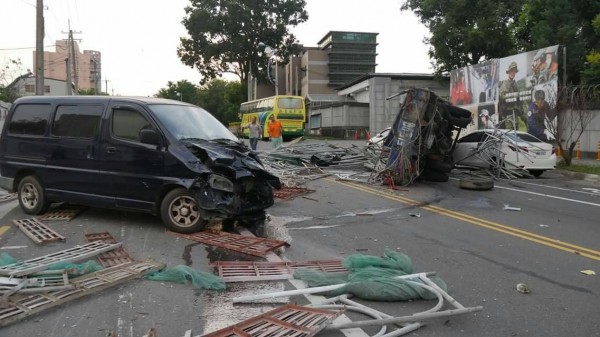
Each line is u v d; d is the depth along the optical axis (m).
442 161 13.99
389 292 4.82
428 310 4.56
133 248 6.46
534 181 15.29
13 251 6.31
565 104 18.05
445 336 4.10
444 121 13.55
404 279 5.05
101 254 6.11
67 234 7.17
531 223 8.78
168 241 6.81
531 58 21.36
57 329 4.08
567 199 11.63
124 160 7.42
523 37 28.95
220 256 6.18
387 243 7.23
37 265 5.28
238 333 3.79
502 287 5.34
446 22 32.41
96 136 7.71
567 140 19.56
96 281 5.04
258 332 3.81
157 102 7.79
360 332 4.14
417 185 13.57
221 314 4.43
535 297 5.05
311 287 5.08
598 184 14.63
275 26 56.31
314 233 7.78
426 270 5.91
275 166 15.68
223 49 55.66
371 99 37.56
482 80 25.06
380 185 13.47
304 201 10.80
